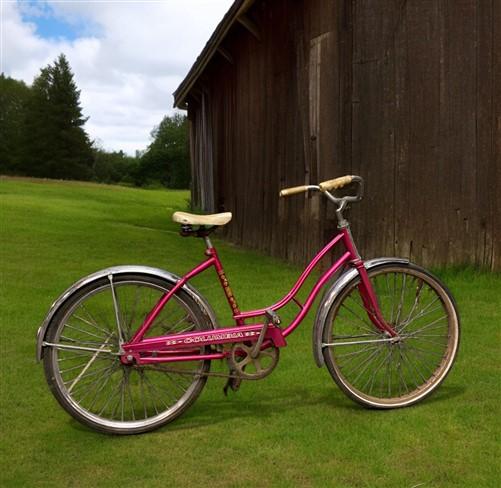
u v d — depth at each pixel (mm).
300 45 8406
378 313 3455
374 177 7125
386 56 6980
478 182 6516
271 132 9672
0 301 6047
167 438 3096
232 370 3258
